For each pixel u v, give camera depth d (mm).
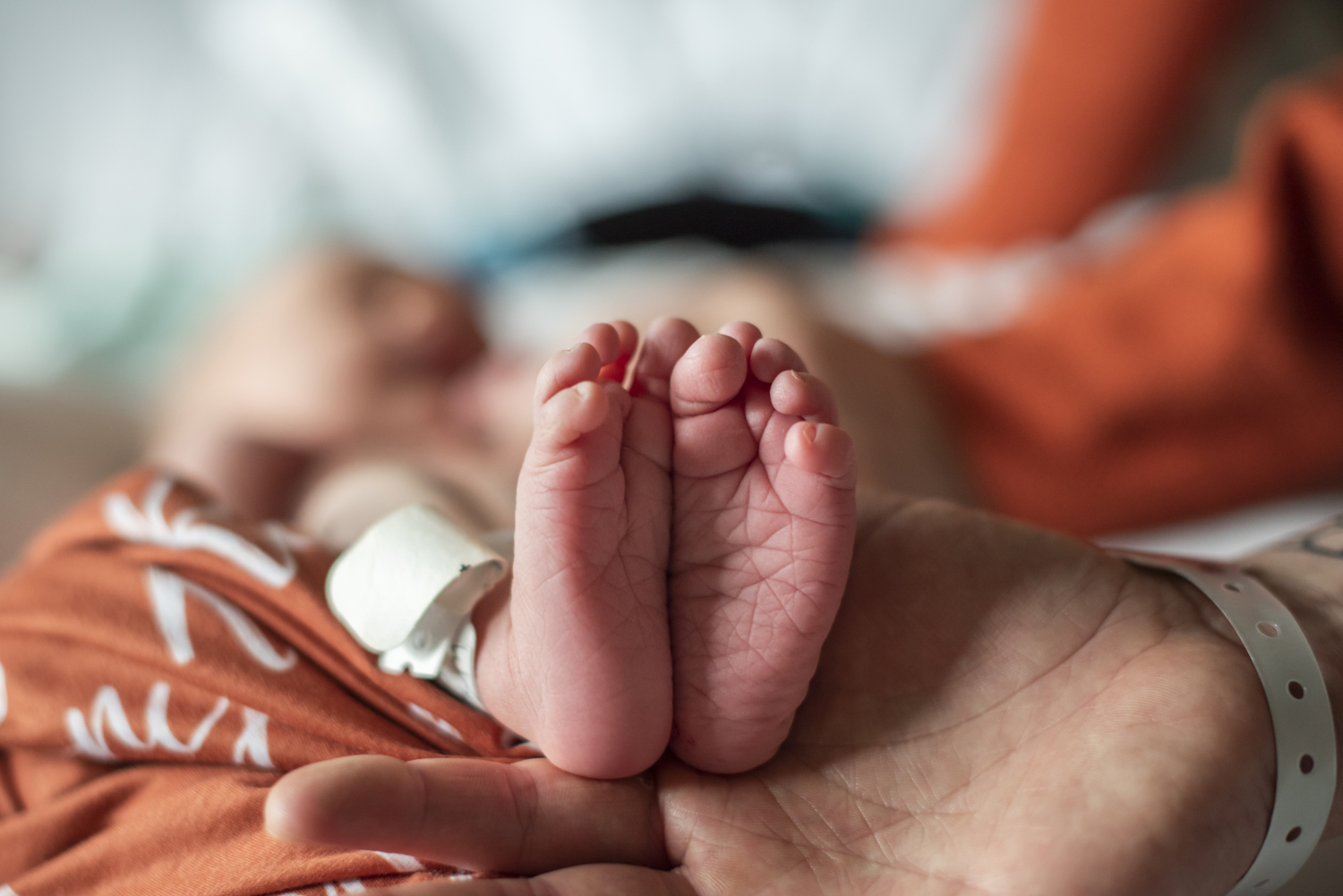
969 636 603
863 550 649
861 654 617
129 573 731
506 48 2689
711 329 1412
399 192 2684
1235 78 2383
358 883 534
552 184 2592
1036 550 630
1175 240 1482
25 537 1608
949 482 1280
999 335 1493
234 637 675
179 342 2289
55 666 683
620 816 551
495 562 632
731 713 553
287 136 2703
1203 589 591
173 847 580
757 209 2428
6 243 2553
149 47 2625
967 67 2541
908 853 527
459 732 616
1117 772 507
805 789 569
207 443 1607
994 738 562
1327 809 526
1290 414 1301
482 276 2477
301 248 2352
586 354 517
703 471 543
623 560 530
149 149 2631
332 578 649
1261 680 538
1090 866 474
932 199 2453
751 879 524
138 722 642
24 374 2053
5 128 2547
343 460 1596
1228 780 504
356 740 610
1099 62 2104
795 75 2623
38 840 627
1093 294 1484
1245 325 1290
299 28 2660
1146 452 1326
